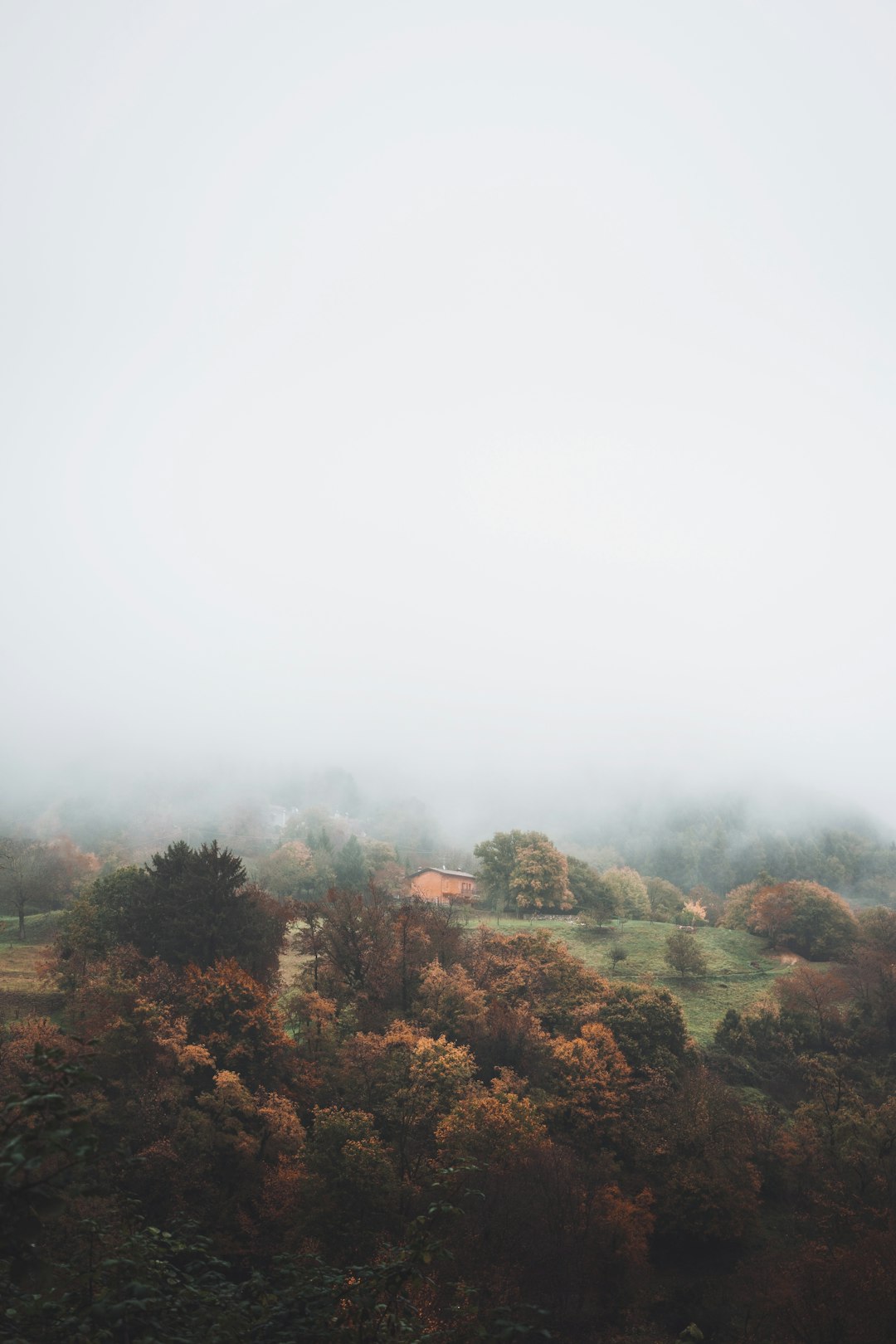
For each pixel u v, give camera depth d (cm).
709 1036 10175
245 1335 1273
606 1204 6019
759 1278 5638
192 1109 6191
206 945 7925
